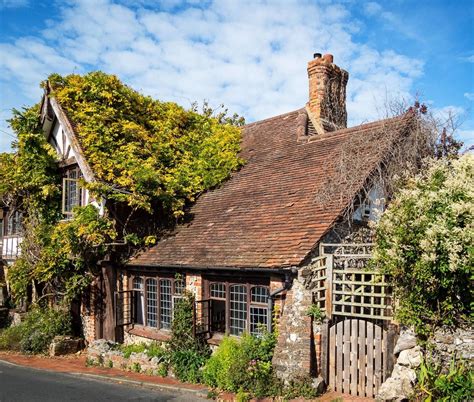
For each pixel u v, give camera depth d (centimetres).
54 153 1772
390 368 838
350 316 967
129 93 1806
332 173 1241
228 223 1316
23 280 1708
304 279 963
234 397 938
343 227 1091
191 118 1931
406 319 827
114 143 1594
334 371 915
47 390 1045
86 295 1609
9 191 1872
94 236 1402
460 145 1273
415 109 1279
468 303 774
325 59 1686
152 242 1457
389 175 1186
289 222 1141
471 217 758
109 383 1115
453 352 774
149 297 1426
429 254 768
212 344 1180
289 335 944
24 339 1577
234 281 1159
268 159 1584
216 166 1647
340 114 1722
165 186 1541
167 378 1134
